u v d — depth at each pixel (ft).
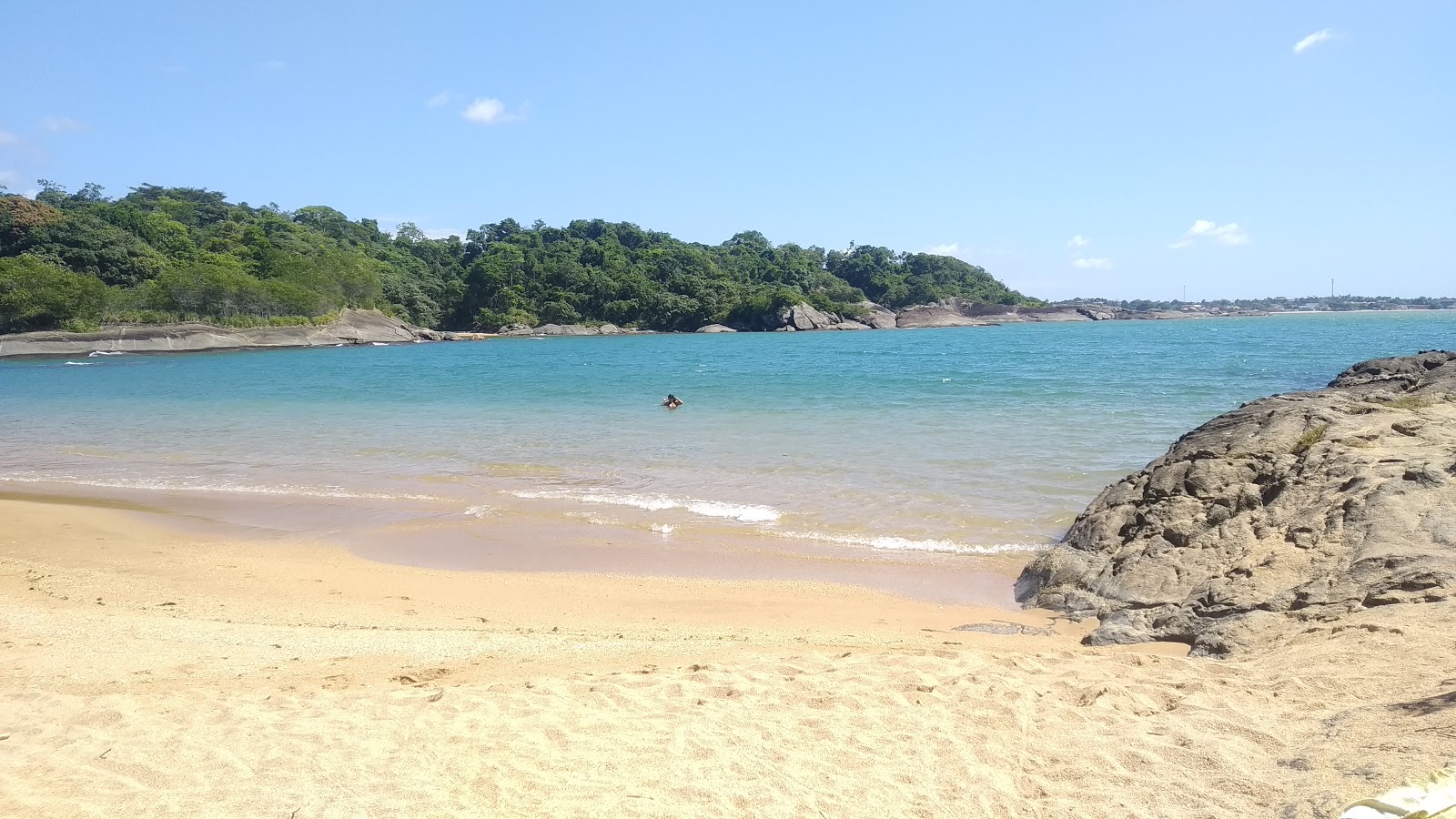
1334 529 25.89
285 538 38.40
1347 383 56.18
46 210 293.43
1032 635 25.63
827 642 24.56
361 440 63.93
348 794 14.70
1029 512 39.09
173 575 32.40
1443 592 20.85
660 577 32.17
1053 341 245.24
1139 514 31.48
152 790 14.85
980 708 18.02
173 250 307.58
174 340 225.15
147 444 64.39
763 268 480.64
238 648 23.62
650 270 440.86
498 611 28.37
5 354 198.18
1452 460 27.48
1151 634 24.32
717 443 58.85
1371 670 17.54
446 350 238.27
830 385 101.86
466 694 19.39
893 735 16.80
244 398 98.58
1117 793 14.03
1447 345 180.04
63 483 50.65
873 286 497.46
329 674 21.33
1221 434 37.09
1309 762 13.88
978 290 528.63
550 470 51.06
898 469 48.44
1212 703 17.47
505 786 14.92
